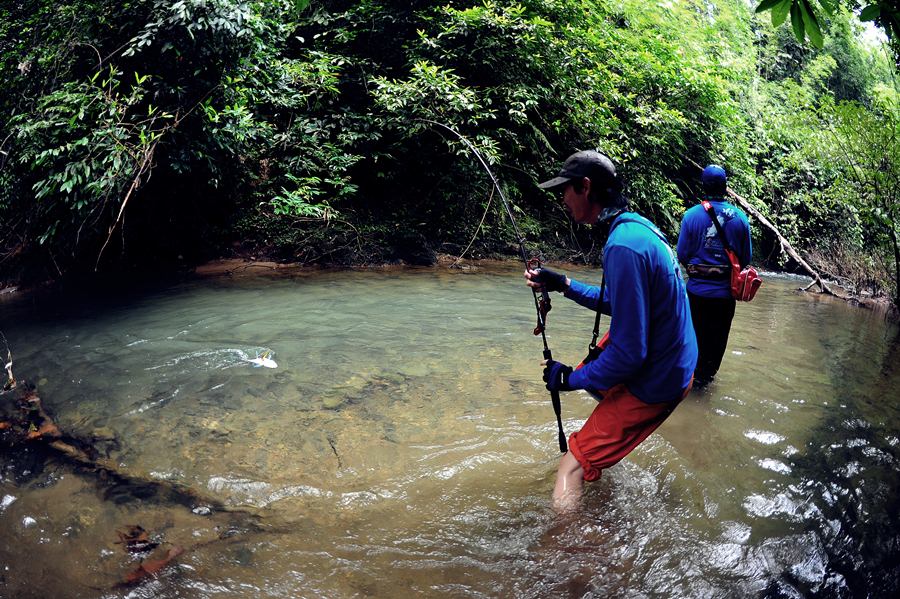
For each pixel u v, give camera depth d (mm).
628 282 2156
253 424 3273
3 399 3549
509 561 2170
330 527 2355
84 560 2111
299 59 9336
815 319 6754
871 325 6566
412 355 4512
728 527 2422
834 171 9328
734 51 14789
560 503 2480
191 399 3592
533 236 9992
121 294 6312
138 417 3332
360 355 4480
